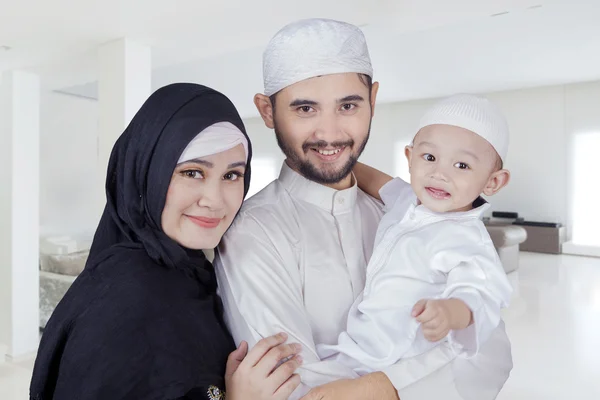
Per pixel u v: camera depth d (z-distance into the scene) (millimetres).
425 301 1007
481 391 1268
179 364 938
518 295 5984
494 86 9289
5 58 4402
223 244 1209
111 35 3799
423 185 1259
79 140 6793
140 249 1088
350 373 1092
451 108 1243
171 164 1033
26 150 4930
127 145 1134
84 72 4957
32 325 4953
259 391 947
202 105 1070
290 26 1195
